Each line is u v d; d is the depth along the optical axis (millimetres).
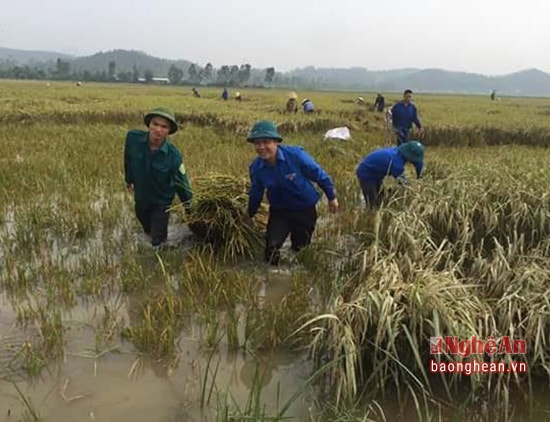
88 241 5859
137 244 5750
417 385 3465
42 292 4605
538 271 4121
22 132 13719
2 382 3348
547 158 9320
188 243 5926
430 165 8539
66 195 7398
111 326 4012
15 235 5828
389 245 4840
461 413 3270
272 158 5023
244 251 5613
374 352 3453
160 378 3469
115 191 7715
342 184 8156
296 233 5598
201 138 13367
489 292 4281
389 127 14914
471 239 5207
